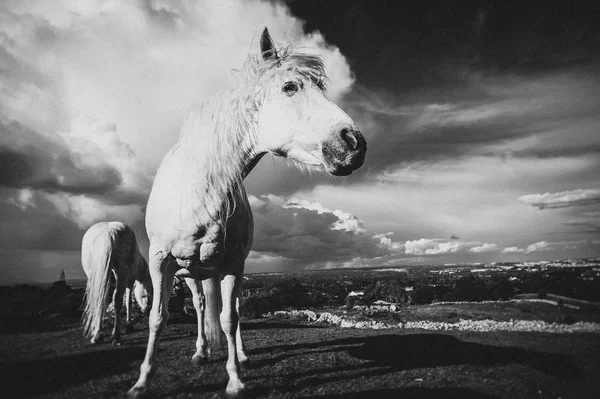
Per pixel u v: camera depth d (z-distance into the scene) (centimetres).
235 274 254
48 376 218
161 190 247
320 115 218
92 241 391
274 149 235
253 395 223
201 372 266
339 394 218
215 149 234
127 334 436
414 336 324
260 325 579
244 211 258
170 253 242
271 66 238
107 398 200
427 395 201
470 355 232
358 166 210
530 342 216
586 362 196
